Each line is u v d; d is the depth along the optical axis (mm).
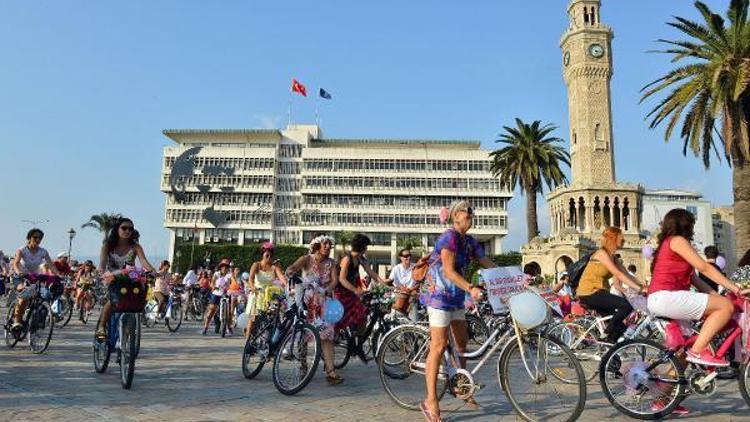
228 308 15648
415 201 106062
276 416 5809
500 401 6605
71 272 19203
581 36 64625
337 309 7762
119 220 7828
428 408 5586
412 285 10086
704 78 23500
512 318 5574
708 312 5703
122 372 7234
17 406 5898
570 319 9141
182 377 8141
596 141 63062
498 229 103875
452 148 116875
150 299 17031
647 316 7527
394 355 6723
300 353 7176
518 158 48250
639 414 5891
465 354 6027
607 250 8297
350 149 106875
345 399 6801
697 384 5711
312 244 8508
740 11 23141
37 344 10211
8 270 11094
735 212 23562
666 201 113375
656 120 27438
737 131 22844
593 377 7984
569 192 62250
